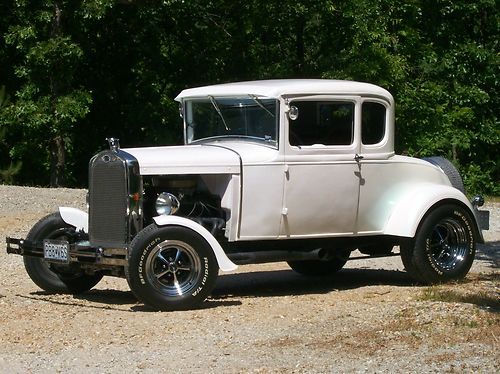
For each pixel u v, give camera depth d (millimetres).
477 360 7812
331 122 10984
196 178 10672
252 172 10602
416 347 8273
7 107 27500
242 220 10602
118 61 31531
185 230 9938
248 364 7844
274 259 10875
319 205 10898
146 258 9805
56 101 27312
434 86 30672
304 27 31734
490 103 33031
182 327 9219
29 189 22406
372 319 9398
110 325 9320
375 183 11234
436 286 11359
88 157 31953
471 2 32438
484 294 10648
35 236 10883
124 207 10117
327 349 8258
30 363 7980
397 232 11234
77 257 10227
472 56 32156
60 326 9297
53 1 27250
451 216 11508
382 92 11289
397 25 31172
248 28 30641
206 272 10031
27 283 11953
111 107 31797
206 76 31969
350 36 30078
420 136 30672
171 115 31078
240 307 10219
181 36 31531
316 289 11586
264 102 10820
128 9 30109
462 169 31797
